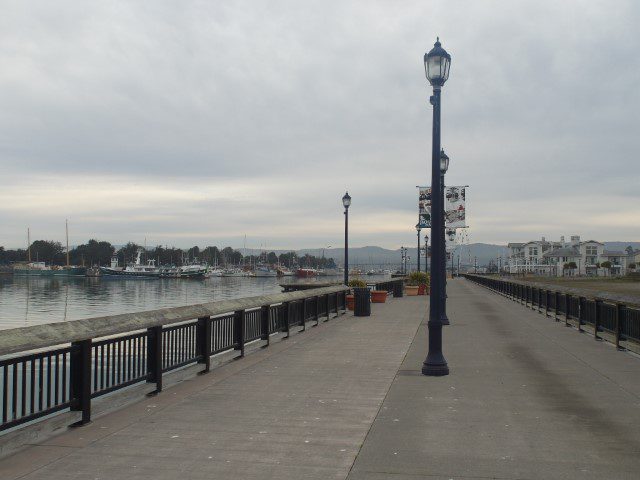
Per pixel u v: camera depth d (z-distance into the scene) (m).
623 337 14.42
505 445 6.70
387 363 12.56
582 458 6.23
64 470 5.88
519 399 9.07
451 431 7.29
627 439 6.92
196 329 11.15
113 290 108.94
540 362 12.65
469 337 17.27
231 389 9.84
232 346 13.00
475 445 6.70
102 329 7.81
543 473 5.79
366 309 25.03
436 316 11.25
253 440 6.91
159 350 9.50
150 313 9.40
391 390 9.77
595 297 16.73
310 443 6.80
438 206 11.57
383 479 5.64
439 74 11.67
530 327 20.17
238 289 113.06
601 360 12.91
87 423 7.57
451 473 5.79
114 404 8.27
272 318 16.09
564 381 10.51
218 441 6.88
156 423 7.66
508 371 11.55
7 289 111.88
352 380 10.65
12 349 6.17
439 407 8.55
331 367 12.05
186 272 174.38
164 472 5.83
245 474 5.77
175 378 10.18
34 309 62.72
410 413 8.20
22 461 6.15
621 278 131.25
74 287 122.31
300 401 8.95
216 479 5.64
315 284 40.03
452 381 10.54
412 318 23.98
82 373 7.55
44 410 6.95
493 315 25.33
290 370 11.69
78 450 6.52
